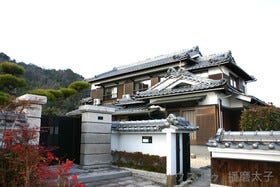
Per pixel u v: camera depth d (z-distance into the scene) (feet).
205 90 44.80
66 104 68.90
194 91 45.98
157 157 26.94
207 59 64.28
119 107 66.85
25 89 55.01
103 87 85.46
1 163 11.67
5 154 11.82
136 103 62.80
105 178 25.09
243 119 29.86
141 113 56.03
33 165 11.36
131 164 29.27
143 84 71.77
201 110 46.80
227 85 42.96
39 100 22.62
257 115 28.60
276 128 27.20
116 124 32.37
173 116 26.40
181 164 26.55
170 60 65.57
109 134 31.50
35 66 132.67
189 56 60.39
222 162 18.57
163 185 24.71
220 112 45.24
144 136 29.17
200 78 48.44
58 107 58.18
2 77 36.50
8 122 17.20
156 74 67.97
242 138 18.45
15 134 12.92
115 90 81.71
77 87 55.31
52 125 28.07
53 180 12.61
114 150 31.73
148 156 27.78
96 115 30.35
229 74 59.93
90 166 28.76
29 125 20.92
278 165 15.98
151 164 27.30
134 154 29.19
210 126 44.98
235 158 17.72
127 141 31.19
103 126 30.99
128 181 25.27
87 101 83.66
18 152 11.75
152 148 28.04
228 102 50.57
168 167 24.93
